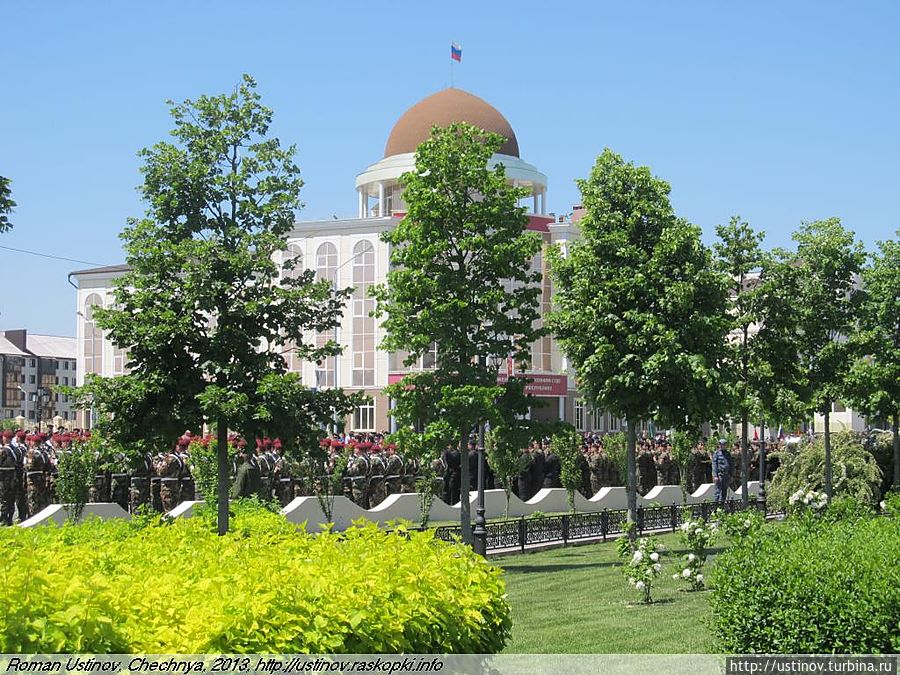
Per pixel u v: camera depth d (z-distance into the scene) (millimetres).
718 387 22719
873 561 9047
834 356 28547
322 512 25156
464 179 20656
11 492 25500
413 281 20688
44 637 5293
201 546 9094
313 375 57156
